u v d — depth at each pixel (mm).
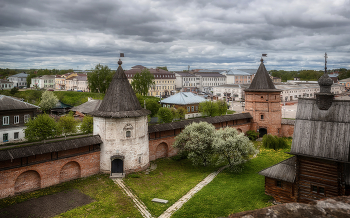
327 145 28688
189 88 171625
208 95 143250
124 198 32781
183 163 47344
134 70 149250
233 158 42906
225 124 60281
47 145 34594
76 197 32719
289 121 63969
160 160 48281
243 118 63094
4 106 57281
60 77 182875
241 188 35562
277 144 55250
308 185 29391
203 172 42906
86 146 39250
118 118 39250
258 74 64062
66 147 35719
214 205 30938
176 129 51906
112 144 39656
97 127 41062
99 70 120125
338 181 27281
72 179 37812
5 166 31531
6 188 31469
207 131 45781
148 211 29969
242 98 138625
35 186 34312
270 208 12266
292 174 30641
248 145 43094
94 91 123875
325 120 30141
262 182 37500
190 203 31469
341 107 30000
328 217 11688
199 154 45125
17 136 58875
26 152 32375
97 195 33406
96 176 39250
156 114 80125
